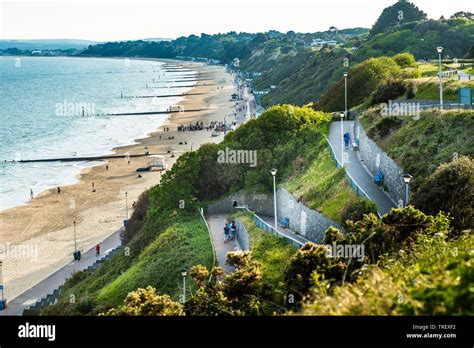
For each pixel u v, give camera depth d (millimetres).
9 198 87000
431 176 32312
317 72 146625
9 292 54250
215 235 50406
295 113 66875
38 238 70062
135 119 163125
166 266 43531
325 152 55938
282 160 60156
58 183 95250
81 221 76125
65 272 59250
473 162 31641
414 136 43719
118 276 47844
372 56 130250
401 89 67312
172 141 125562
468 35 132625
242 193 58500
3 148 124688
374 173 47094
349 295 14141
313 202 44688
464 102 49906
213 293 27609
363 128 54781
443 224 25609
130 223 67438
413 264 17906
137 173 100000
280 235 40719
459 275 13594
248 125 66938
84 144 126812
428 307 13086
